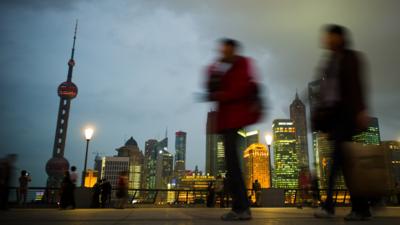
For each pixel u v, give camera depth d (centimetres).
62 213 555
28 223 340
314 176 884
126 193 1598
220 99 415
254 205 1644
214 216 464
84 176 1677
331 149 444
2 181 1161
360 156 382
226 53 432
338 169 438
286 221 379
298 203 1392
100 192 1564
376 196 378
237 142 420
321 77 463
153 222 354
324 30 462
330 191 441
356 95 423
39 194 1548
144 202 1747
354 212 405
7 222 352
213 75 431
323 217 432
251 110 412
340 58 441
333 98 436
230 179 411
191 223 346
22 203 1494
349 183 387
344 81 430
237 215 392
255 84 422
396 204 1453
